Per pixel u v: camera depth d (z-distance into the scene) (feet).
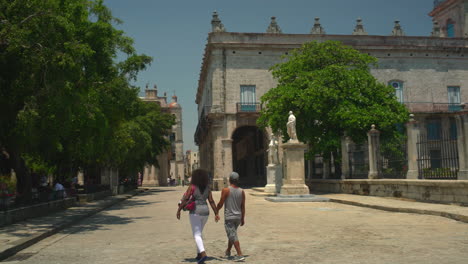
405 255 23.08
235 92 137.80
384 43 147.74
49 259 25.36
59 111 46.09
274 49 140.05
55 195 59.16
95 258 25.07
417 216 41.50
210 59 142.92
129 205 74.38
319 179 93.61
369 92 91.61
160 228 38.99
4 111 46.32
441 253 23.34
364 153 76.07
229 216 23.34
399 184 59.57
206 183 23.36
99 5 59.31
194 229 22.71
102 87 59.47
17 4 41.47
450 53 150.51
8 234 33.94
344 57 98.63
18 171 55.77
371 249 25.07
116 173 111.55
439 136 147.23
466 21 165.58
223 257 24.00
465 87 150.61
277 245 27.43
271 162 97.66
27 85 44.83
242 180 200.44
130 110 68.90
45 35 42.55
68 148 65.41
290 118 72.69
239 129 175.73
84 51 43.45
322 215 45.57
